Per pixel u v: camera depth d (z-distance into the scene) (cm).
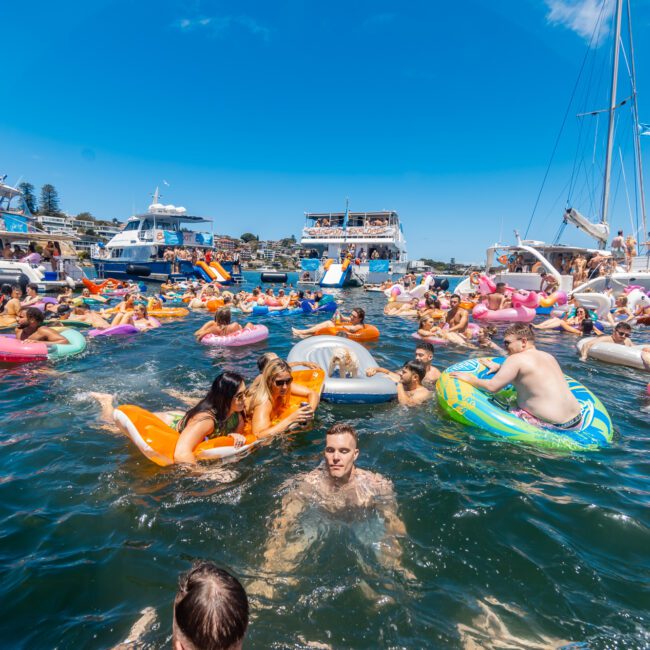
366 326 995
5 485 322
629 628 200
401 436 432
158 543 259
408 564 241
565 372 717
